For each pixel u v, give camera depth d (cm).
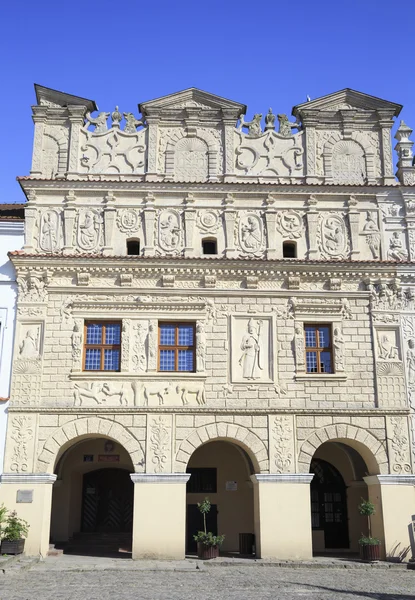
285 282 2806
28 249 2784
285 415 2653
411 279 2838
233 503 2923
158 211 2867
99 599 1644
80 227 2833
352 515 2939
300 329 2752
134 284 2759
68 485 2992
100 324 2738
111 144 2941
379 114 3028
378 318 2786
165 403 2636
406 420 2678
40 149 2911
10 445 2547
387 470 2619
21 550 2388
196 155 2950
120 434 2592
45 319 2697
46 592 1744
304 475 2584
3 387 2620
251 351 2714
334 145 3002
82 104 2978
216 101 2994
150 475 2545
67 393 2622
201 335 2717
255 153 2969
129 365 2672
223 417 2633
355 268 2822
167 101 2980
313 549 2914
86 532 3130
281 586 1914
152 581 1988
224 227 2861
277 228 2880
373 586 1950
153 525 2497
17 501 2481
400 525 2550
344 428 2655
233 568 2317
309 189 2922
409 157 2997
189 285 2773
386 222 2922
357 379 2714
